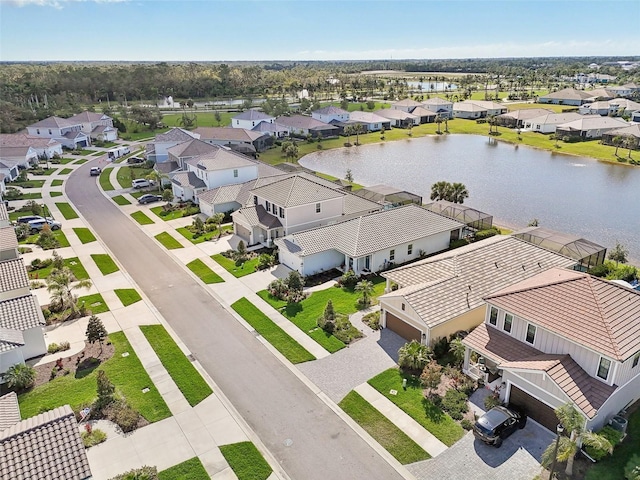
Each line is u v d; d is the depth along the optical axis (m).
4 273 35.53
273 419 24.78
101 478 21.20
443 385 26.98
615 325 23.47
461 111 144.50
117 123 121.00
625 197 65.69
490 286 32.72
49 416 19.67
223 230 53.06
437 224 45.69
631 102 138.75
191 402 26.12
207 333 33.06
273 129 112.12
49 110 131.50
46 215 58.81
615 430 22.31
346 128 117.19
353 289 39.03
